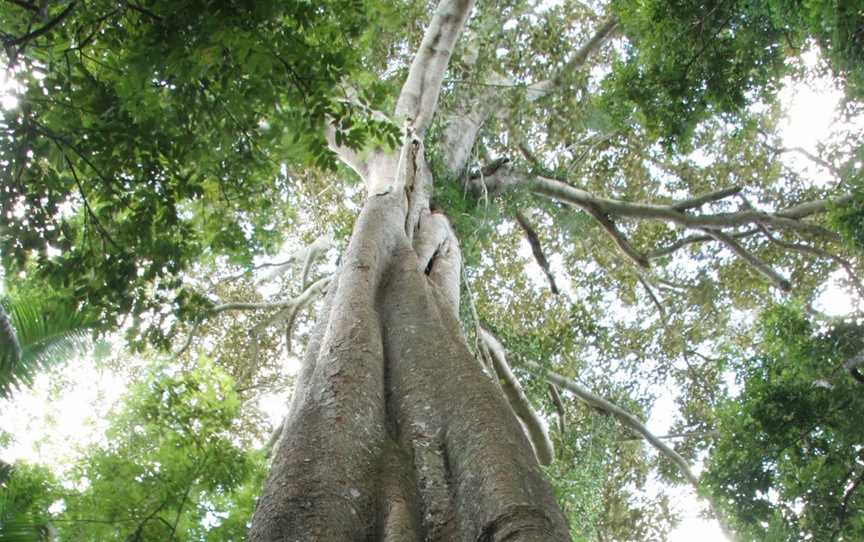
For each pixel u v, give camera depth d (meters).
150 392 7.57
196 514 6.99
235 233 7.45
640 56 10.94
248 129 6.07
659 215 15.80
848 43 8.83
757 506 8.39
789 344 8.88
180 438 7.38
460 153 14.52
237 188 6.68
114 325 6.88
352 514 3.09
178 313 7.05
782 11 9.26
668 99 10.67
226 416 7.59
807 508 8.19
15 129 5.46
